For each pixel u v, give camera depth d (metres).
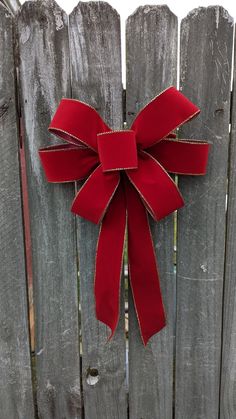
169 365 0.78
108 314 0.70
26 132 0.69
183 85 0.67
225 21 0.65
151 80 0.66
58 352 0.77
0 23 0.65
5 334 0.76
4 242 0.73
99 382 0.78
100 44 0.65
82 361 0.77
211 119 0.68
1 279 0.74
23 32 0.65
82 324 0.76
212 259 0.73
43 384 0.79
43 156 0.65
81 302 0.75
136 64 0.66
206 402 0.80
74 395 0.79
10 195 0.71
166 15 0.64
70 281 0.74
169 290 0.74
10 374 0.78
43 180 0.70
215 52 0.66
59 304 0.75
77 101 0.62
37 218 0.72
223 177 0.70
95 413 0.80
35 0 0.64
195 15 0.64
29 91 0.67
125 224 0.67
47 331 0.76
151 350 0.77
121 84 0.67
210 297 0.75
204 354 0.77
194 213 0.71
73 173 0.66
